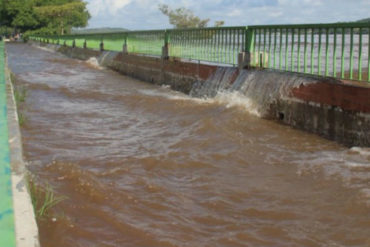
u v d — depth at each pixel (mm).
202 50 14547
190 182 6199
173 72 16297
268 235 4621
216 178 6367
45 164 6723
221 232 4680
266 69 11141
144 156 7270
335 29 8547
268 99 10273
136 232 4582
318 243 4441
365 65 13250
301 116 9312
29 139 8305
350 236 4586
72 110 11633
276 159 7234
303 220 4984
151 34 19078
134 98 13391
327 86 8531
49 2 76438
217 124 9367
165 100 12906
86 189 5715
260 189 5934
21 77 19312
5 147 2752
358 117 7824
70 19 76875
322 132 8750
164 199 5527
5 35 90000
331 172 6512
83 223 4762
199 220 4969
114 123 10070
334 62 8688
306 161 7086
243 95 11258
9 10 73875
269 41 10961
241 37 12125
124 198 5500
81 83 17656
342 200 5500
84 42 33062
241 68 11914
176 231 4660
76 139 8469
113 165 6812
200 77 14156
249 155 7434
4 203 2096
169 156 7312
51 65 26828
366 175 6355
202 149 7758
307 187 5992
